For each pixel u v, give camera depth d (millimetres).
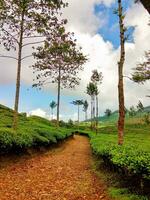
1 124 32594
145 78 24250
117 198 10195
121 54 19531
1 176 14500
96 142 28219
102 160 19031
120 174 12789
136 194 10094
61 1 25938
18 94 25766
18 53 26062
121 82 19359
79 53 44781
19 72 25953
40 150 27203
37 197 11016
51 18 26625
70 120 136500
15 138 19938
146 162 9055
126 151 12805
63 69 46281
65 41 28344
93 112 104625
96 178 15203
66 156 27641
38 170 17656
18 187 12500
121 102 19125
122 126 19016
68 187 13000
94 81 64688
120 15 19500
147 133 83250
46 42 27672
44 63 42969
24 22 25969
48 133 32500
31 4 25750
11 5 25422
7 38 25875
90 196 11258
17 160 19984
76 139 63406
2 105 67188
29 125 41031
